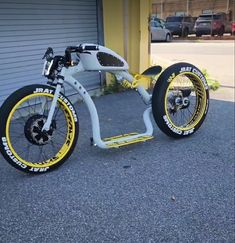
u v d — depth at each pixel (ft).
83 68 12.42
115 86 23.95
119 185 10.93
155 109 13.65
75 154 13.21
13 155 10.96
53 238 8.56
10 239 8.54
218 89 24.30
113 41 24.54
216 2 90.43
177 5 96.58
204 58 41.09
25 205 9.94
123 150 13.53
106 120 17.44
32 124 11.25
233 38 70.85
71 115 12.13
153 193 10.45
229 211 9.55
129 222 9.12
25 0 19.29
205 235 8.63
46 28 20.74
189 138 14.69
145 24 24.88
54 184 11.05
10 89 19.39
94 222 9.14
